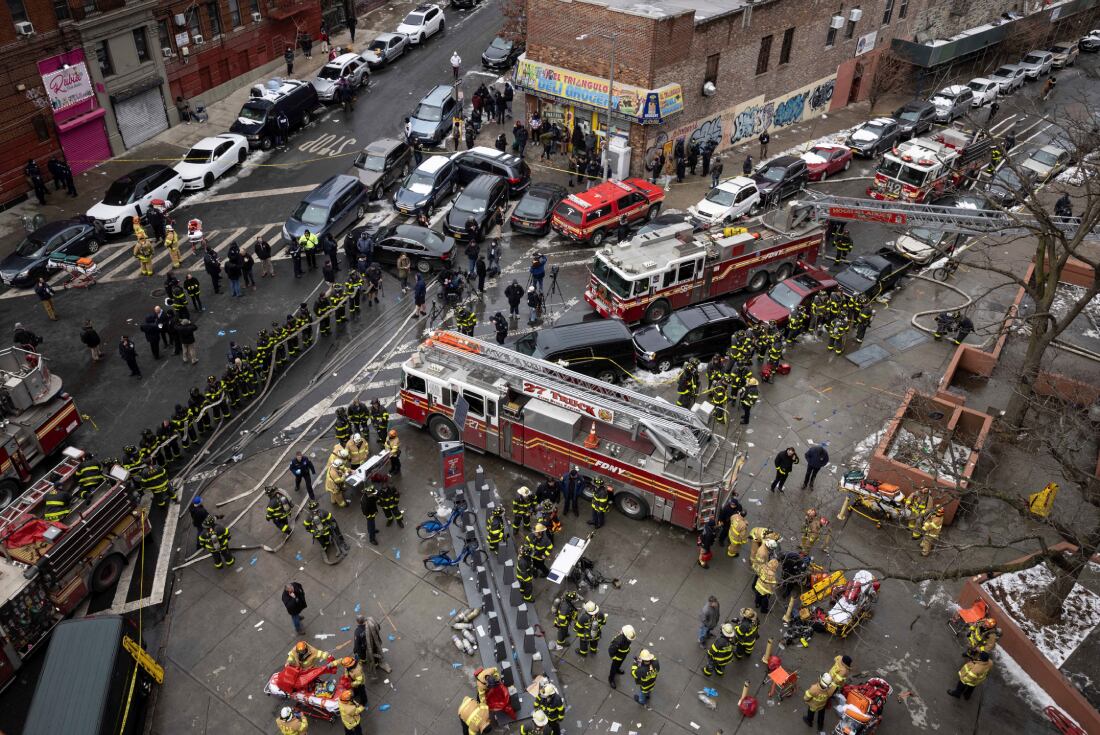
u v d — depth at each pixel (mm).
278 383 23500
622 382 23672
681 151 36062
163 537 18500
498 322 24438
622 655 14758
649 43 33031
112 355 24156
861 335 25672
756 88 39688
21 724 14820
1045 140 41656
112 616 14375
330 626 16469
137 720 14438
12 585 15203
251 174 34812
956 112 42688
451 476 19078
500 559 17969
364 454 19688
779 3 37781
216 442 21250
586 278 29172
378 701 15031
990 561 17984
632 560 18109
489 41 48938
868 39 44781
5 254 28781
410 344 25375
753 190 32438
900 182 33719
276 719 14586
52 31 31594
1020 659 15906
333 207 29625
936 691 15492
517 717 14617
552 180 35812
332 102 41125
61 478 17031
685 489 17734
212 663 15719
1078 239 17672
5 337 24641
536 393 19109
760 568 16469
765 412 22750
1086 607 16734
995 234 25719
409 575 17672
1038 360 18953
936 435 20500
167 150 36688
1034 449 19672
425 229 29000
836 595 16469
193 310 26250
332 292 25422
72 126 33312
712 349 24562
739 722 14859
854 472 19469
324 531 17328
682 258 25688
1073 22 56969
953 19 50250
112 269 28203
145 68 36344
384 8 53156
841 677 14055
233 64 41750
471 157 33719
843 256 30359
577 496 19000
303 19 45625
